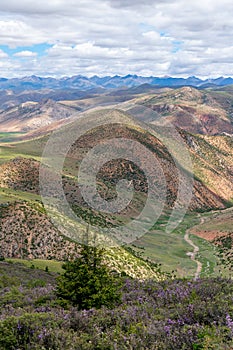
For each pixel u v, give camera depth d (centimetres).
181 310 927
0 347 766
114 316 934
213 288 1160
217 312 881
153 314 954
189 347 725
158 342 747
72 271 1175
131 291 1292
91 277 1145
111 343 755
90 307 1098
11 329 809
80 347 756
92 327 871
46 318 881
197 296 1089
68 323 873
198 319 866
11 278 2923
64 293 1152
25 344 760
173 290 1217
